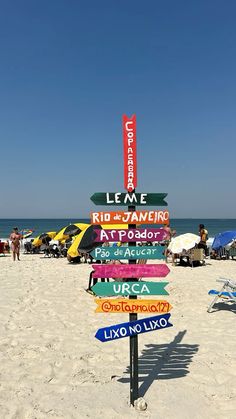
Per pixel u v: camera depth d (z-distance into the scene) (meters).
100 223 4.29
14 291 10.20
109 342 6.21
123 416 3.94
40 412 4.00
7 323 7.19
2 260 19.52
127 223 4.30
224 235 18.50
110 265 4.28
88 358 5.50
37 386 4.61
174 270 14.55
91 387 4.58
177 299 9.30
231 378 4.82
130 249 4.29
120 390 4.50
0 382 4.70
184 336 6.52
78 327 7.06
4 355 5.59
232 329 6.88
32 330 6.81
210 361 5.35
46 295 9.73
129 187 4.29
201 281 11.76
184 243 15.48
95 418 3.91
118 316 7.88
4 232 76.44
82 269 15.16
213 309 8.36
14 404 4.16
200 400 4.29
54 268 15.50
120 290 4.25
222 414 4.01
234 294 7.96
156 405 4.17
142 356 5.61
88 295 9.78
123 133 4.30
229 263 17.09
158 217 4.30
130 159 4.29
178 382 4.72
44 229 89.69
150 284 4.25
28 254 24.41
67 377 4.87
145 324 4.25
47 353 5.68
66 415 3.95
